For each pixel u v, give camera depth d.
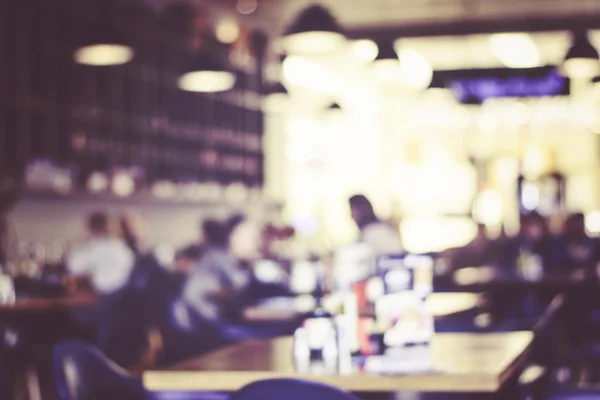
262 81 15.61
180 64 12.74
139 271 7.20
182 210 13.55
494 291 10.16
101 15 10.57
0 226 8.57
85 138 10.23
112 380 3.32
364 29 17.88
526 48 19.52
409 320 3.57
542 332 4.73
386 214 20.00
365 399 4.12
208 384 3.45
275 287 7.91
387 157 20.19
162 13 11.55
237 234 8.33
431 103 20.12
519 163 20.75
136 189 10.67
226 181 14.33
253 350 4.09
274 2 15.84
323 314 3.81
